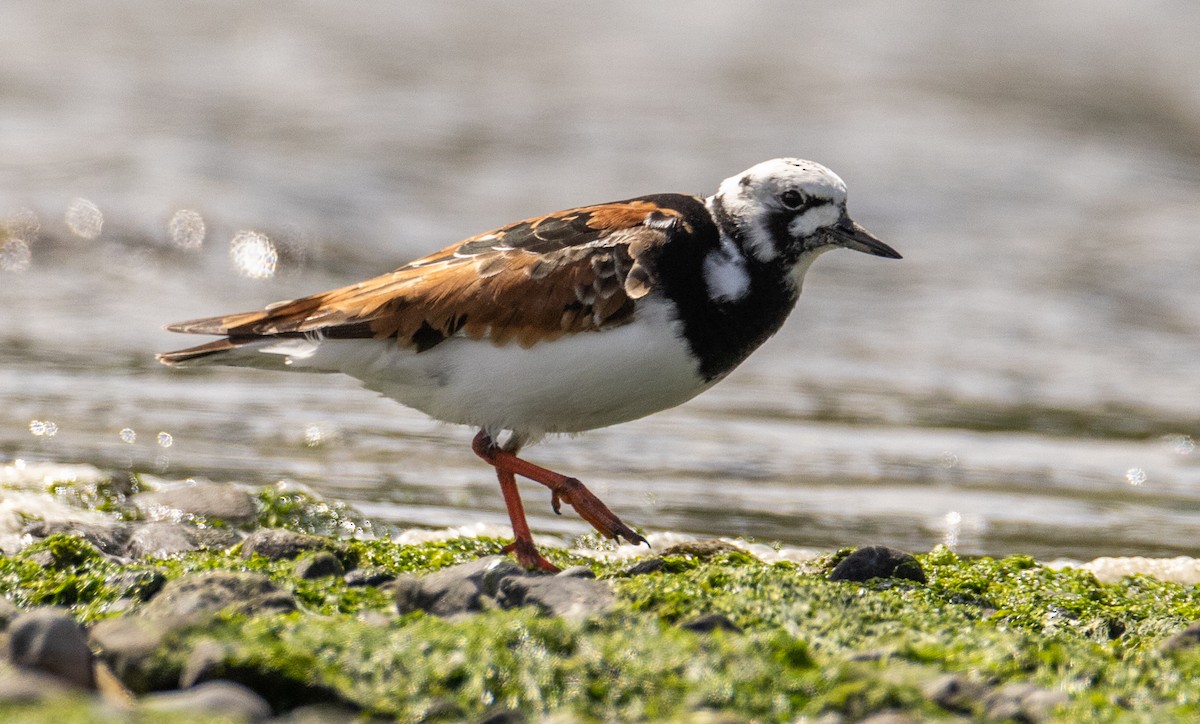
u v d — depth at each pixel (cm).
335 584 812
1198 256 2227
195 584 742
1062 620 845
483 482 1273
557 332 881
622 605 728
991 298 2033
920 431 1523
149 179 2238
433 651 662
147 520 1060
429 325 891
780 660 668
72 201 2111
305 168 2403
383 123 2752
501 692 638
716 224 923
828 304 1989
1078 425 1574
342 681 636
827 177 928
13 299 1792
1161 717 614
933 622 748
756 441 1456
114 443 1309
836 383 1692
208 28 3531
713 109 2967
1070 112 3133
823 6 4112
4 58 3081
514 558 929
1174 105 3262
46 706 534
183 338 1697
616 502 1241
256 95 2933
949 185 2539
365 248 2080
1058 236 2317
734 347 922
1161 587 959
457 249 928
